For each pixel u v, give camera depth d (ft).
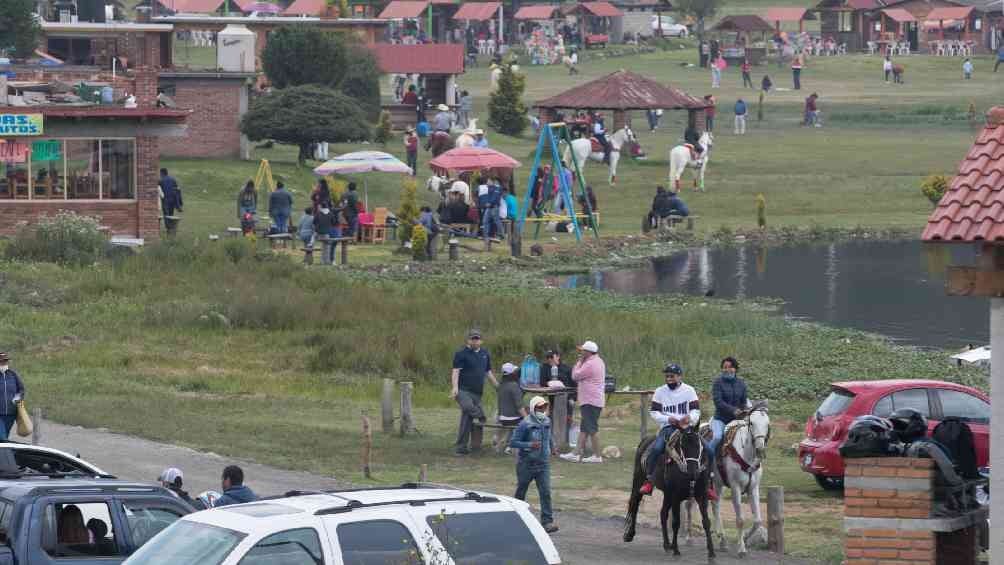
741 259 382.63
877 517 91.56
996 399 82.38
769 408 201.46
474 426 169.99
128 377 216.74
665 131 628.69
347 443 171.83
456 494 79.66
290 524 74.84
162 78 460.14
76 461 102.53
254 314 260.62
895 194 487.61
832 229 428.15
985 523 93.40
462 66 605.73
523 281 330.34
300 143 460.14
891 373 219.20
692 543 126.00
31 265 293.23
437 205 436.35
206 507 99.81
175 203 358.64
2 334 239.50
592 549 122.42
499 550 77.00
